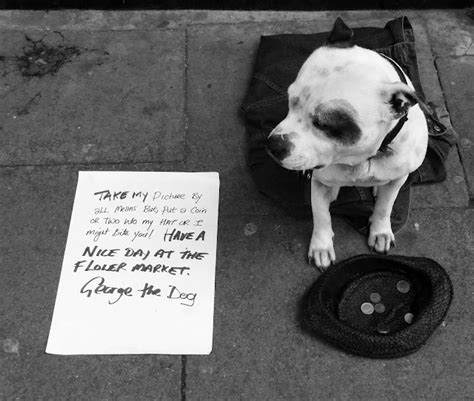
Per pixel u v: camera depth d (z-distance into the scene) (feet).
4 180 4.30
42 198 4.23
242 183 4.28
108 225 4.12
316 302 3.67
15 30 4.97
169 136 4.49
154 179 4.30
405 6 5.13
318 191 3.60
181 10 5.13
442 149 4.23
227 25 5.03
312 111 2.92
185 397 3.59
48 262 4.00
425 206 4.16
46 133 4.50
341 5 5.14
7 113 4.58
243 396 3.59
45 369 3.67
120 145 4.45
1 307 3.85
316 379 3.62
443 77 4.70
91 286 3.91
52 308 3.84
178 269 3.96
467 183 4.23
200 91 4.69
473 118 4.50
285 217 4.14
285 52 4.69
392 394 3.57
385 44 4.62
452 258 3.97
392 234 3.96
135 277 3.93
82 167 4.36
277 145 3.00
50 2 5.06
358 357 3.66
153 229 4.11
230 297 3.87
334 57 2.94
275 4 5.13
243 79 4.76
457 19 5.06
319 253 3.90
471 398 3.54
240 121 4.55
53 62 4.81
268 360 3.67
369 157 3.17
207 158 4.39
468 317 3.76
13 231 4.11
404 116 3.04
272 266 3.97
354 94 2.85
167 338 3.74
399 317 3.72
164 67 4.81
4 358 3.69
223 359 3.68
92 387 3.62
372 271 3.86
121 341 3.73
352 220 4.10
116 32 4.98
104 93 4.67
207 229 4.10
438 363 3.64
